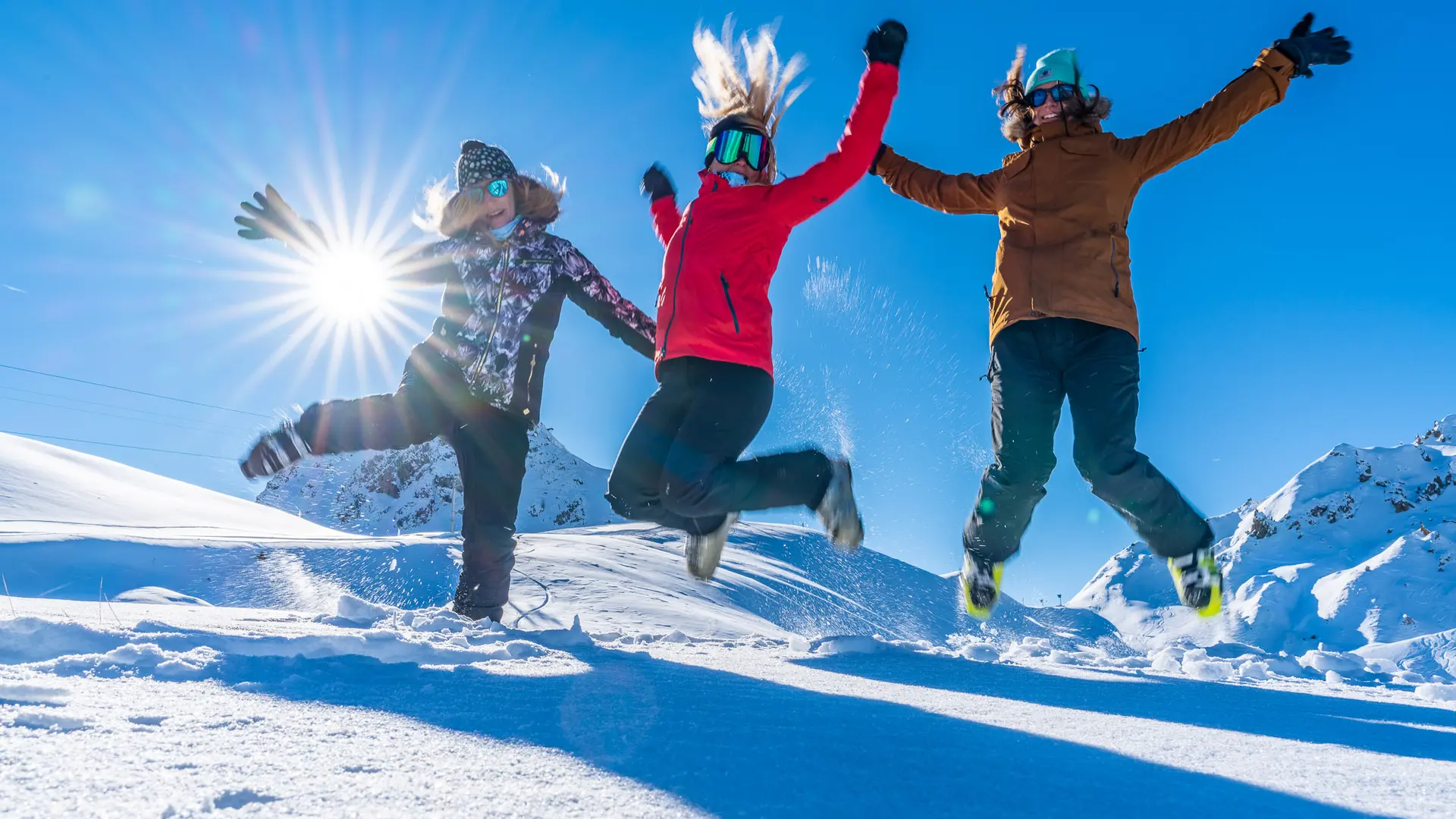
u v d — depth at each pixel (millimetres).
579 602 14484
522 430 3713
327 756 1042
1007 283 3365
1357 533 190875
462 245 3656
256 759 1011
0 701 1257
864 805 970
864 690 1963
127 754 1002
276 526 40625
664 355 2793
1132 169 3346
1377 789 1176
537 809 873
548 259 3594
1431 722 2018
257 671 1671
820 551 44188
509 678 1770
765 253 2783
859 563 41156
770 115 2982
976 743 1342
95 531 18109
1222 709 1996
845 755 1195
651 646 3031
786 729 1354
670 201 3670
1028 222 3375
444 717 1308
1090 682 2438
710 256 2744
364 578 16547
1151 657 3695
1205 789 1136
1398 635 144750
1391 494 199500
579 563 20562
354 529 170875
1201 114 3299
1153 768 1247
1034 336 3266
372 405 3412
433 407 3543
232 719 1212
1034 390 3232
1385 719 2014
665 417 2721
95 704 1276
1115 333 3193
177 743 1065
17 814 777
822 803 963
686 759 1117
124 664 1631
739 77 3008
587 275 3623
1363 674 3643
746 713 1487
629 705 1491
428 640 2379
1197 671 3295
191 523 35406
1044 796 1052
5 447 40375
